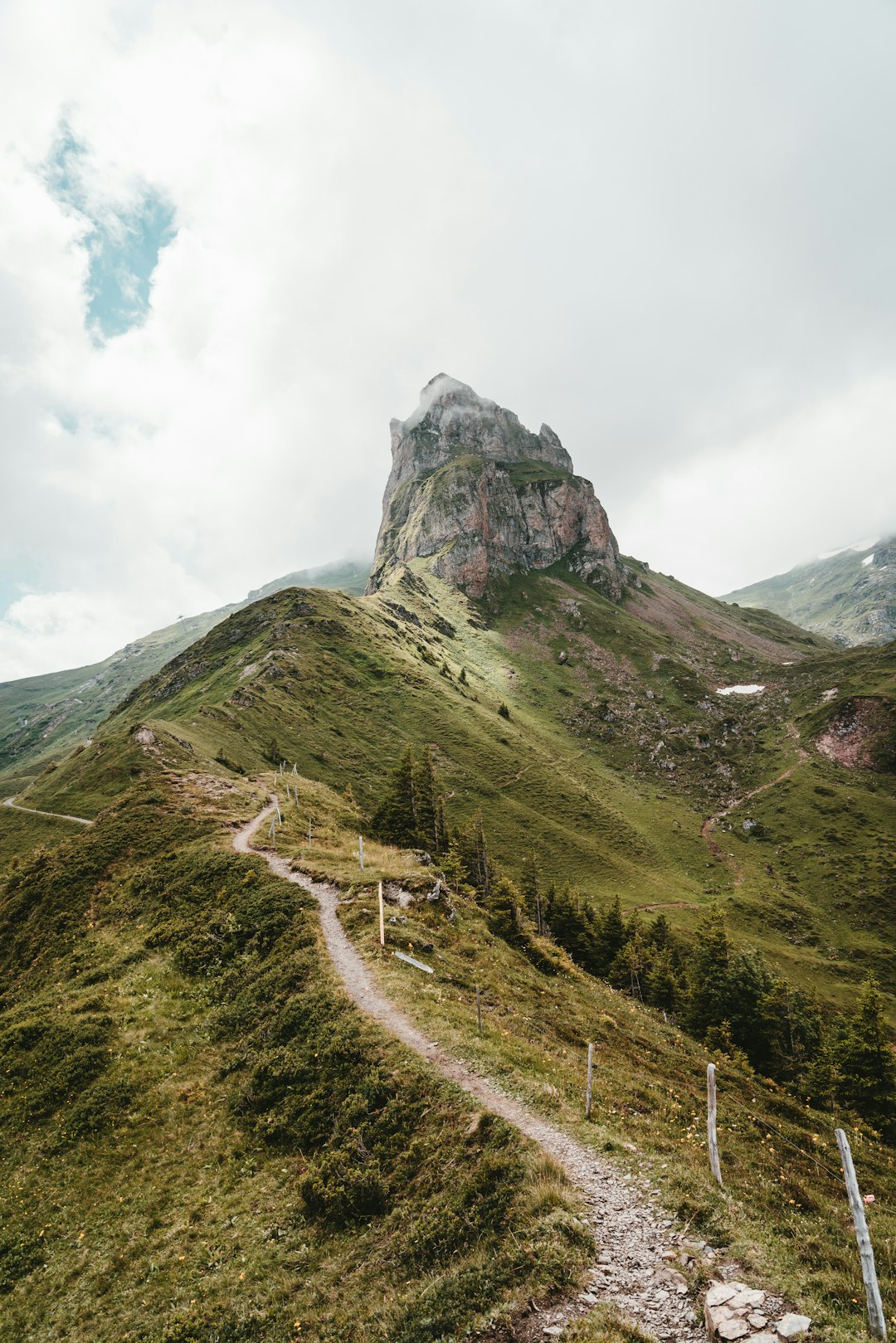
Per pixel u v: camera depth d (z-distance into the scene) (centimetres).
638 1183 1490
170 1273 1723
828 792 18575
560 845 14850
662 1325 1048
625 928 8106
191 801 6238
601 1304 1087
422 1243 1445
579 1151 1627
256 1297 1551
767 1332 977
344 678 18862
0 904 4994
